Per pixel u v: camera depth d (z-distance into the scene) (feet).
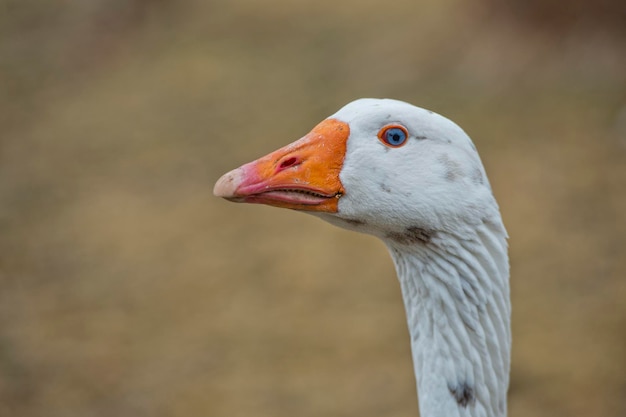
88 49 110.22
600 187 61.16
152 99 92.43
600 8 73.77
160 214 69.15
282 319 54.19
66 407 48.01
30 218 71.15
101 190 74.74
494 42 79.20
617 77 71.92
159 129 85.05
